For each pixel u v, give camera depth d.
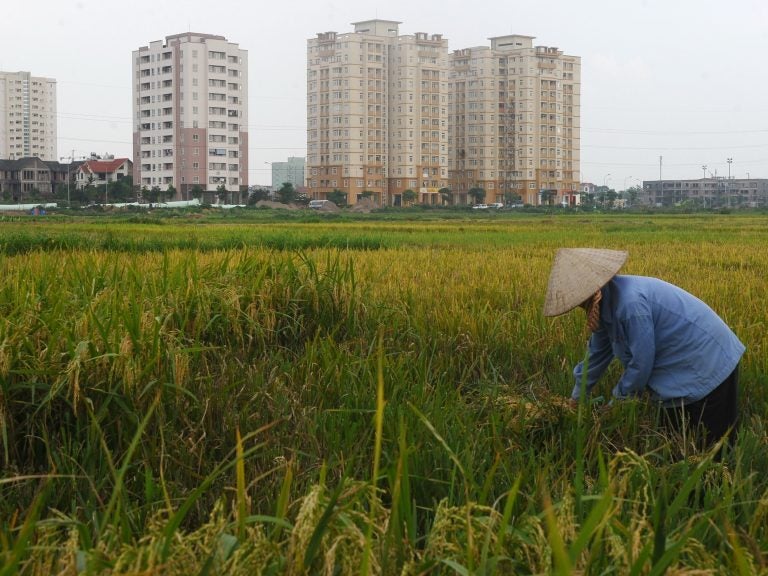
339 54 106.81
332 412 4.74
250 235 23.42
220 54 100.56
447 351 6.60
